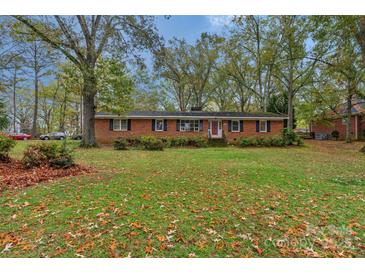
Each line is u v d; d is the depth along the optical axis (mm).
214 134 21203
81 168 7238
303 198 4562
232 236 2996
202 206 4062
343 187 5414
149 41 13781
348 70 15023
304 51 16891
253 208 3988
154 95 35562
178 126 20656
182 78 31656
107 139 19562
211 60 29016
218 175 6617
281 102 28594
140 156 11297
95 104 16562
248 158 10609
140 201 4246
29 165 6984
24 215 3582
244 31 22984
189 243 2830
